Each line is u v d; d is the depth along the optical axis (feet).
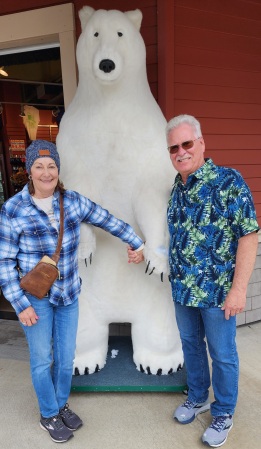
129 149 6.55
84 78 6.68
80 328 7.51
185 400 7.41
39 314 5.72
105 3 8.82
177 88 8.93
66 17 9.12
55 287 5.69
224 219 5.21
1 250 5.40
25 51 10.48
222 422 6.19
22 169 19.86
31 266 5.53
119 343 9.14
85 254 6.35
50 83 13.53
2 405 7.39
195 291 5.55
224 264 5.40
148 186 6.48
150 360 7.68
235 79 9.61
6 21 9.73
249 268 5.22
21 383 8.11
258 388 7.70
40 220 5.40
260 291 10.77
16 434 6.59
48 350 6.00
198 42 8.95
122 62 6.20
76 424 6.59
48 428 6.36
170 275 6.04
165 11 8.25
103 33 6.29
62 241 5.56
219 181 5.21
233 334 5.74
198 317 6.12
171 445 6.23
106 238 7.01
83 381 7.61
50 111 20.30
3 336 10.46
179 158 5.36
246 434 6.41
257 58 9.78
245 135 10.08
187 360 6.55
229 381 5.95
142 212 6.41
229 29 9.25
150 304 7.34
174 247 5.72
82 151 6.70
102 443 6.32
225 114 9.69
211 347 5.86
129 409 7.17
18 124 19.99
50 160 5.31
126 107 6.55
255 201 10.56
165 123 7.03
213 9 8.95
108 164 6.64
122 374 7.82
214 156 9.82
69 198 5.76
